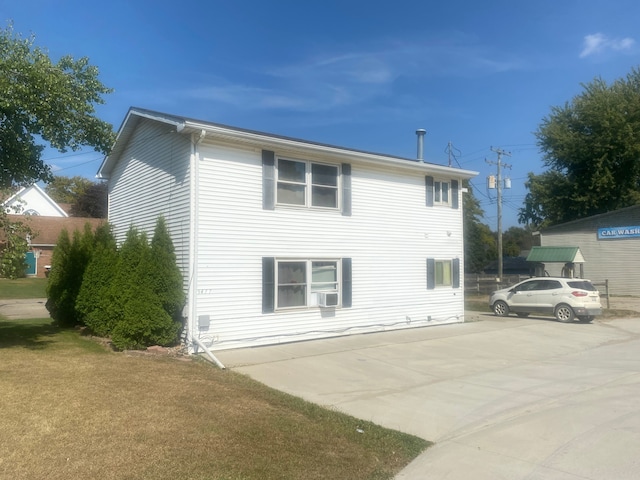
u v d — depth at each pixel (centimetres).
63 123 1080
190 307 1145
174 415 657
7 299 2470
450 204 1741
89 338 1243
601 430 673
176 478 479
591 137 4000
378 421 709
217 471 500
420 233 1633
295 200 1342
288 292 1316
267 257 1265
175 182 1234
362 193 1482
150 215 1354
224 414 677
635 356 1234
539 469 546
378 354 1179
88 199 5088
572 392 877
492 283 3133
